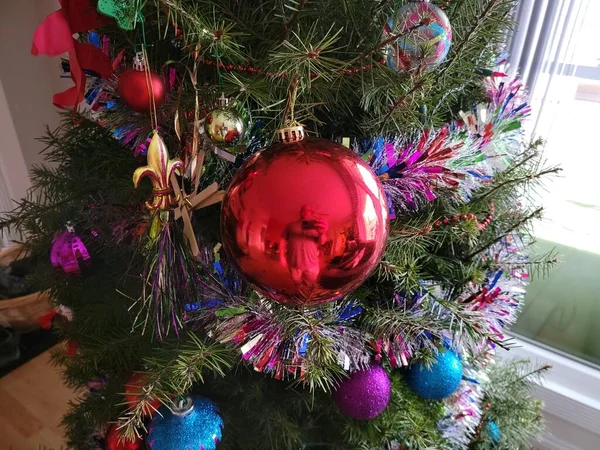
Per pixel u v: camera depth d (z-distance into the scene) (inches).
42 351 49.5
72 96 18.1
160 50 20.7
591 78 32.1
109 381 26.3
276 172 14.5
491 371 34.7
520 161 25.6
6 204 50.1
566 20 29.3
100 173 24.4
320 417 27.3
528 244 29.2
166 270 17.0
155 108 16.8
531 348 41.8
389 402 24.7
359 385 21.4
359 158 15.7
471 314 21.5
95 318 24.5
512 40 29.5
